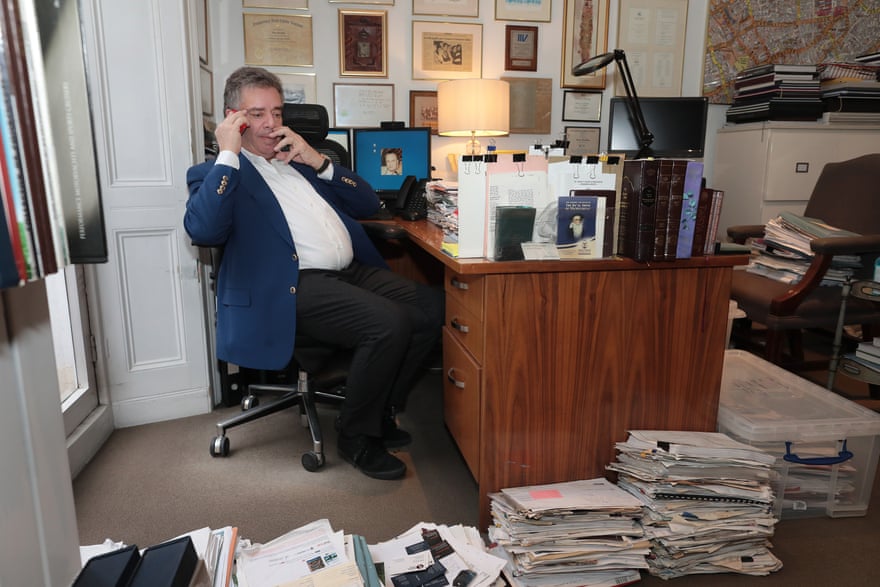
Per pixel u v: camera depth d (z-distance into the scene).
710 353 1.54
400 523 1.58
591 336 1.46
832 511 1.63
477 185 1.40
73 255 0.53
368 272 2.15
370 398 1.78
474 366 1.50
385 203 2.80
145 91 2.01
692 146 3.19
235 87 1.83
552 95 3.33
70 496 0.64
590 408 1.50
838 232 2.25
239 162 1.75
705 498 1.38
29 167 0.44
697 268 1.49
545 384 1.46
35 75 0.45
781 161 3.09
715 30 3.36
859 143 3.12
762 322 2.33
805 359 2.83
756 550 1.41
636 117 2.56
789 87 3.10
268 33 3.00
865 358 2.02
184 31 2.04
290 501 1.68
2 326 0.52
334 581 1.05
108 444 2.02
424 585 1.17
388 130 2.77
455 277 1.69
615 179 1.42
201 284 2.23
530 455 1.48
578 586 1.31
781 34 3.41
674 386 1.53
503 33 3.23
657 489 1.37
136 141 2.03
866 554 1.47
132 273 2.10
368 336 1.73
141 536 1.52
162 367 2.20
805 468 1.62
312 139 2.33
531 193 1.39
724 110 3.50
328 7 3.05
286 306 1.79
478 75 3.24
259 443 2.05
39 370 0.57
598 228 1.42
